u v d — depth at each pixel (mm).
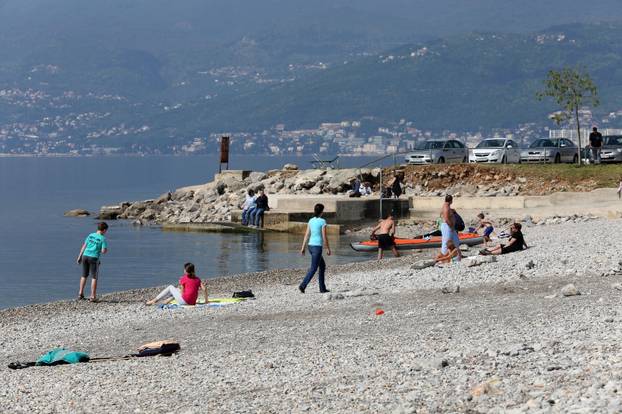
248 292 29688
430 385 13602
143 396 15344
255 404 13797
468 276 29094
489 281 27797
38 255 56531
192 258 49812
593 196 59531
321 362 16859
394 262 40281
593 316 19438
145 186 174500
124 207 85938
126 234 64750
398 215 63156
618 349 14766
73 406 14969
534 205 60562
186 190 84875
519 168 66688
